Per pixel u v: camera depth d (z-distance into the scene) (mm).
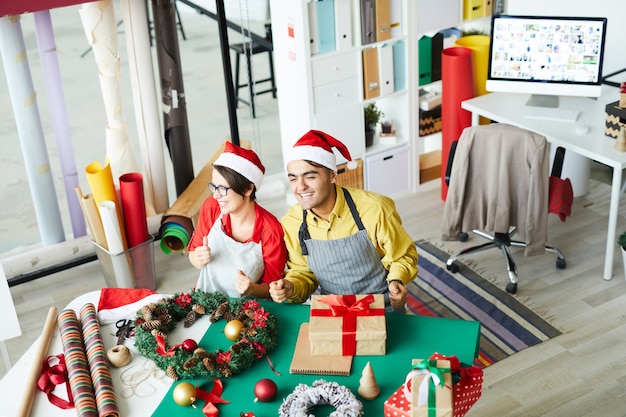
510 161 4031
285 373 2420
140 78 4691
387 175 5250
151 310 2633
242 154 2848
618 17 5148
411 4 4855
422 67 5074
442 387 2125
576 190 5125
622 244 4176
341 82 4863
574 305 4125
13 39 4285
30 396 2375
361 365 2424
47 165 4609
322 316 2500
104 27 4422
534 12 5367
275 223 2953
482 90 5172
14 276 4598
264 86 6750
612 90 4883
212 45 7465
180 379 2410
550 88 4566
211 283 3000
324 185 2729
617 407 3420
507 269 4430
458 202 4230
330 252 2881
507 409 3451
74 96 7004
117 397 2371
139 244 4344
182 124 4883
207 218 3088
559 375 3635
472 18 5160
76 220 4809
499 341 3896
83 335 2611
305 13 4578
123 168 4785
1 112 6816
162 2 4543
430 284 4402
